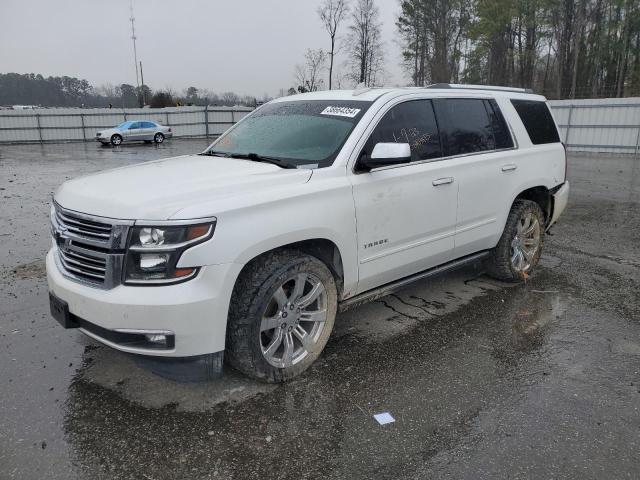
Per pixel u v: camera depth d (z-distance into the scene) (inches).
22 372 145.2
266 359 134.4
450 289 215.0
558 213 240.4
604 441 116.9
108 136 1230.9
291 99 193.2
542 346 163.8
